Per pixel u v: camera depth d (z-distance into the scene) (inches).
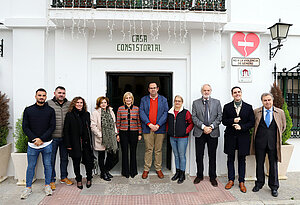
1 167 176.9
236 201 145.8
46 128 148.6
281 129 157.5
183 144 173.3
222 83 197.2
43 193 157.3
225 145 166.1
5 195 154.8
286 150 179.3
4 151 176.7
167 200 148.9
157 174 188.5
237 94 157.9
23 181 171.6
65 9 164.6
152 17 168.2
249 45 194.2
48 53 186.9
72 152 155.9
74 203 144.6
